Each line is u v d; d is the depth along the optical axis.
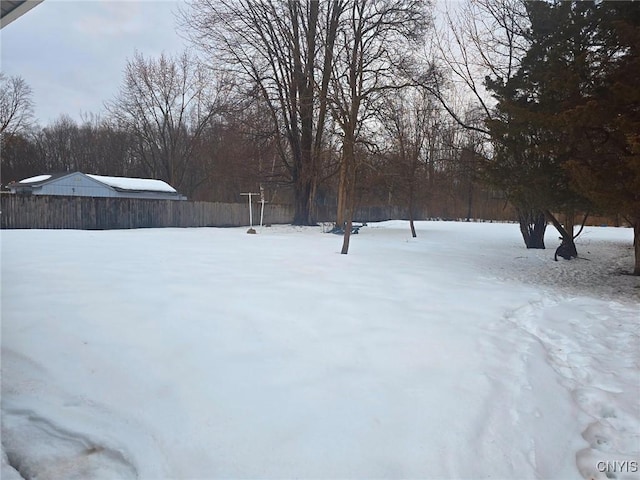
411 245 15.65
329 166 24.42
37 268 7.14
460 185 39.03
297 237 17.47
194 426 2.85
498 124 9.61
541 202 9.86
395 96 19.69
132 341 4.09
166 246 11.84
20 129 44.97
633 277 10.25
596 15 8.29
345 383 3.48
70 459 2.61
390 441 2.75
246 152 25.75
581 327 5.75
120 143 49.25
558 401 3.51
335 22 19.33
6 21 3.46
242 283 6.87
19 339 4.01
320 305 5.71
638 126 6.88
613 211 8.03
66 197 21.44
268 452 2.60
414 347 4.36
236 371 3.61
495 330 5.19
